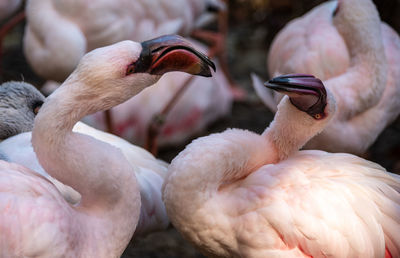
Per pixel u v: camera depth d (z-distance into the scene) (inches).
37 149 141.6
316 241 156.3
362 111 238.2
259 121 394.9
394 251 160.6
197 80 364.8
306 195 158.4
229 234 161.0
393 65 256.5
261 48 492.7
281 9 518.3
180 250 265.6
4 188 137.0
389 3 422.6
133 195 149.3
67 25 289.0
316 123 165.3
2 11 370.0
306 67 246.2
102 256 147.9
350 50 239.5
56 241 137.3
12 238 133.8
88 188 145.0
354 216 157.5
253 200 159.3
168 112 350.6
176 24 323.0
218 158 159.8
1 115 205.6
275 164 170.4
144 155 213.5
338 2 244.4
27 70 421.7
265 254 159.8
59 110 138.3
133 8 301.4
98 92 136.9
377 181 165.0
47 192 142.7
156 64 137.1
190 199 157.8
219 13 395.9
